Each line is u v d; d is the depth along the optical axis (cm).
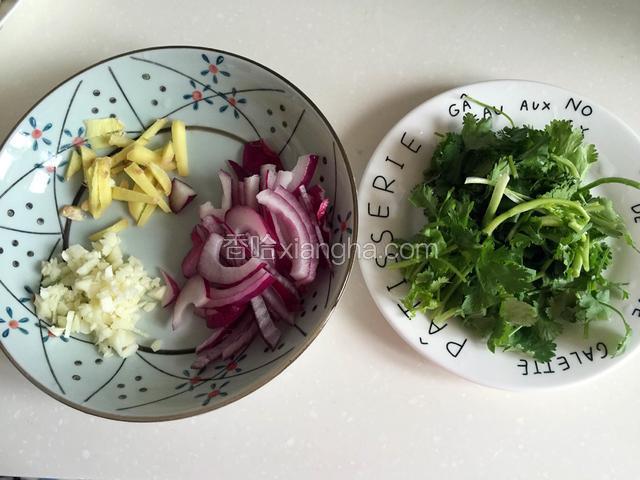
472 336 30
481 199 31
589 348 30
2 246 31
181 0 36
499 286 28
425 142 33
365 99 35
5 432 30
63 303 31
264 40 36
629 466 30
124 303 30
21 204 32
